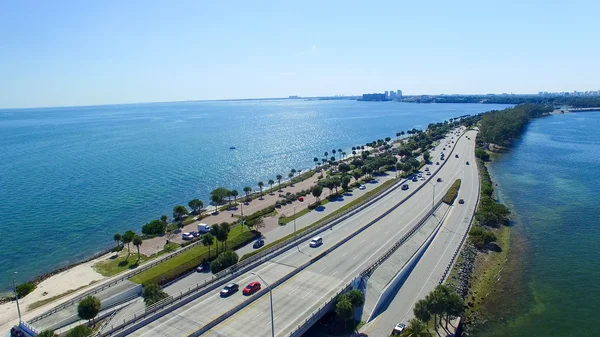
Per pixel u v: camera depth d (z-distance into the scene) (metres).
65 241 125.69
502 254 107.38
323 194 161.88
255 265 87.44
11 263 110.94
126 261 105.69
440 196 149.25
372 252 95.62
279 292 75.38
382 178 185.12
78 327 62.25
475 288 89.38
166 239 119.69
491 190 151.62
